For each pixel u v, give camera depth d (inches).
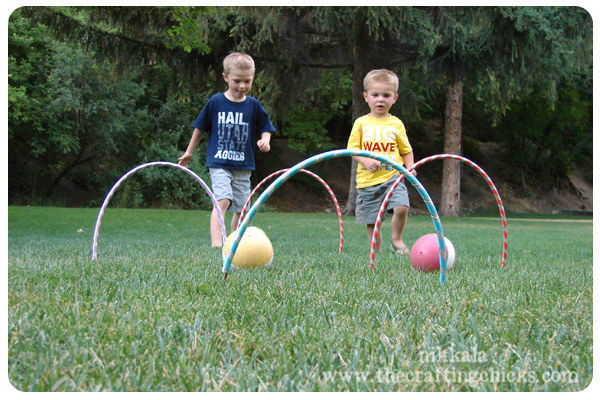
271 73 603.8
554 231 458.0
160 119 934.4
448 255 161.2
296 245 259.6
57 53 803.4
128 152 906.7
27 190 900.0
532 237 370.3
